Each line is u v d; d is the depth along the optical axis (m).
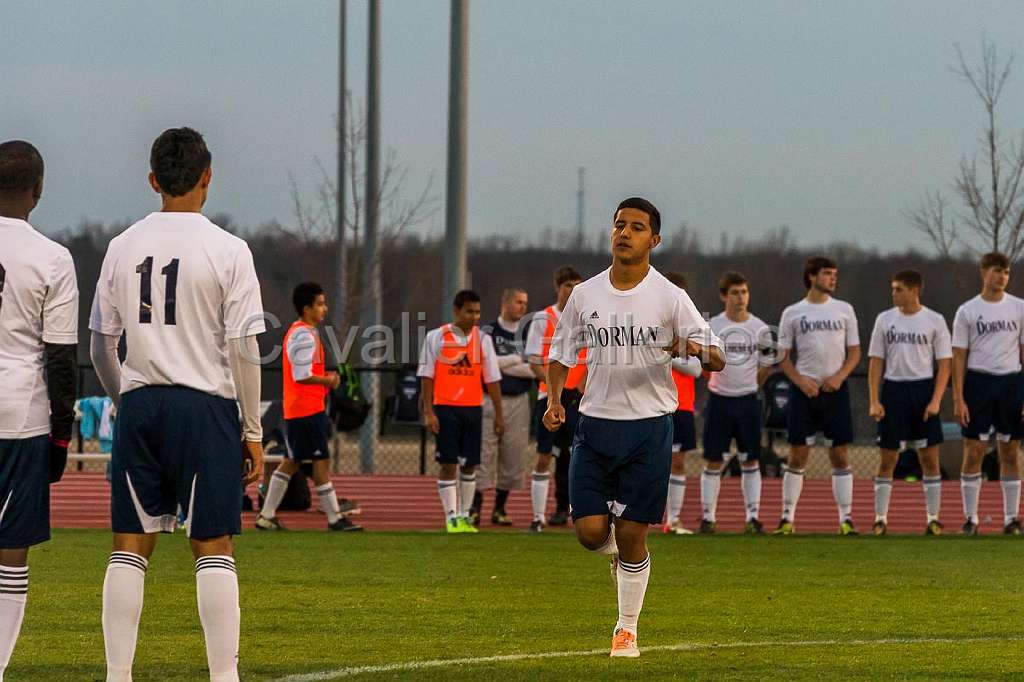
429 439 52.09
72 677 13.02
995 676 13.33
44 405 12.02
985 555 25.19
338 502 30.69
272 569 22.31
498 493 31.56
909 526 32.34
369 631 16.12
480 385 29.31
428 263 69.00
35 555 23.81
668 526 29.58
